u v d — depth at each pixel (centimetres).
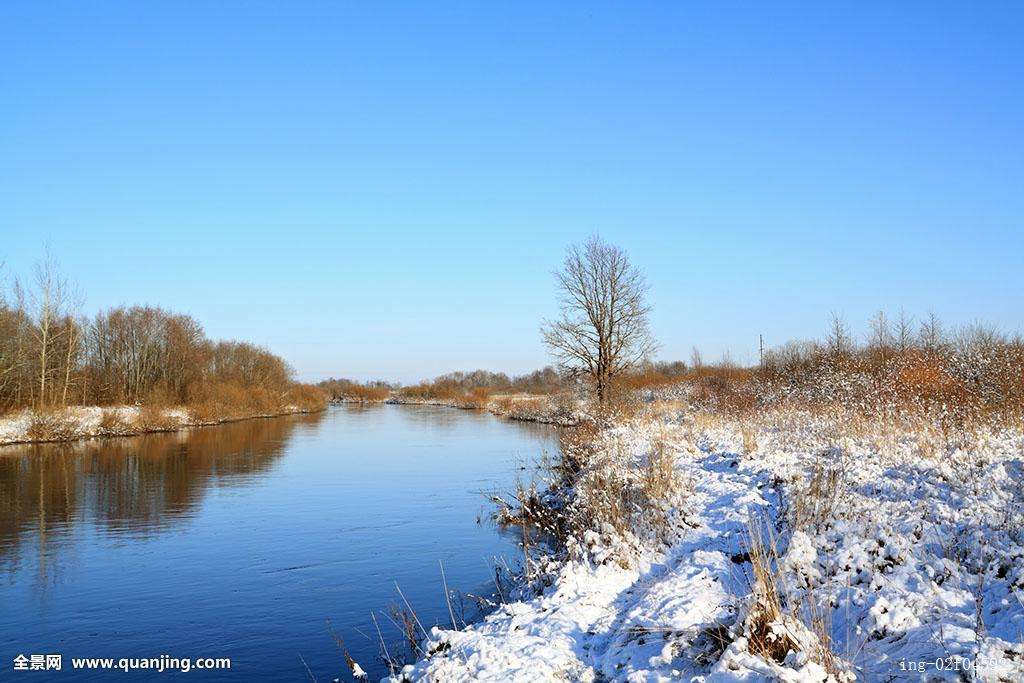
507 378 11581
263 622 1117
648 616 788
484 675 716
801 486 1084
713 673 608
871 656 623
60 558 1503
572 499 1577
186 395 6144
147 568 1424
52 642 1052
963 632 615
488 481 2438
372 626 1084
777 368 3703
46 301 4391
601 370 3588
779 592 740
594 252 3581
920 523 889
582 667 723
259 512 1961
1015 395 1752
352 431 4775
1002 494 972
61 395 4794
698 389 3722
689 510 1170
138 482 2497
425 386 11438
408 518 1853
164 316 6291
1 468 2852
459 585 1268
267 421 6006
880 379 2066
